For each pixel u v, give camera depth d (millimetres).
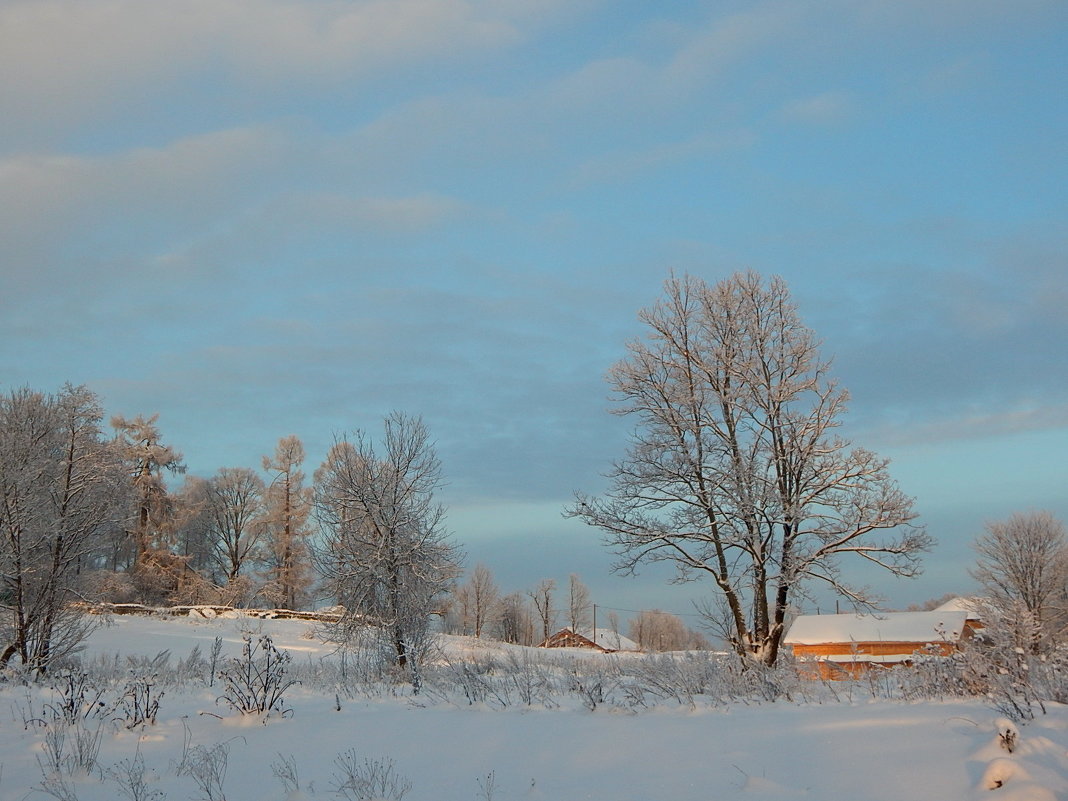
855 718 8766
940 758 6531
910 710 8875
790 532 19453
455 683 14484
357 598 20891
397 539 21438
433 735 9578
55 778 7727
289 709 12039
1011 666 10219
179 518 52625
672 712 10648
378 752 8859
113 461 21953
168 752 9148
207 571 58750
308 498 54531
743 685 12781
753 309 21516
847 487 19734
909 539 18875
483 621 66750
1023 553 40500
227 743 9664
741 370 20812
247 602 53531
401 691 14570
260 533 56188
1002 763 5680
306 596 54438
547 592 75750
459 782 7395
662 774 7094
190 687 14531
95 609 22047
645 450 20938
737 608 19828
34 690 13477
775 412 20531
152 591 51125
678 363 21703
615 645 74750
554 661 23844
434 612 21500
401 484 22109
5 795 7266
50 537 17859
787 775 6656
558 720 10180
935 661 11594
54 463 19531
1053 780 5578
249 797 7242
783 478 20125
